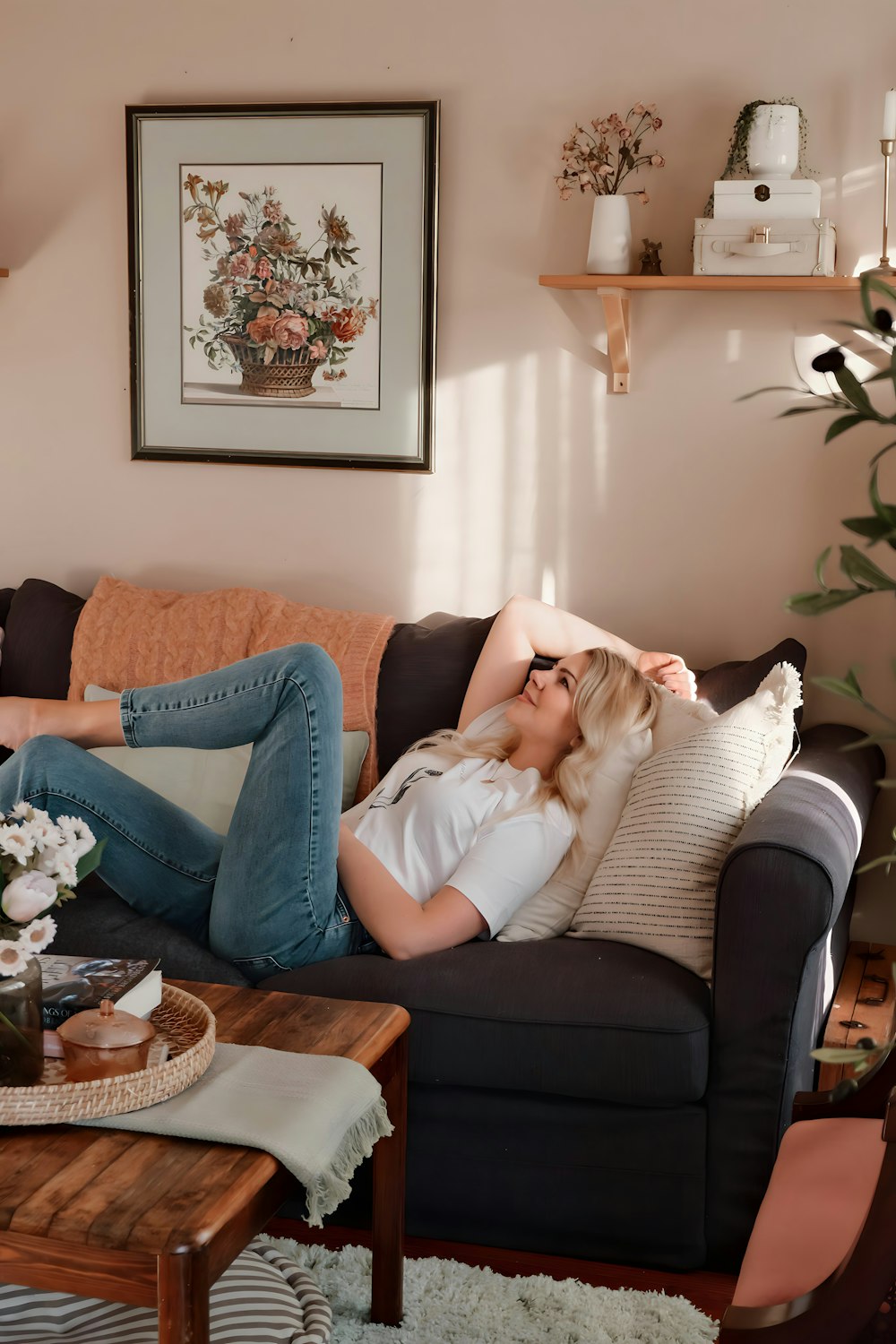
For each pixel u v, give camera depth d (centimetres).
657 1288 187
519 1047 187
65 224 313
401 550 301
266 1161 128
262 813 197
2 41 311
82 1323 155
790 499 276
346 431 300
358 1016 164
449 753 237
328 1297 180
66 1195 121
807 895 179
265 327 301
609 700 222
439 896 204
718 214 256
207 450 309
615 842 210
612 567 288
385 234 291
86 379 317
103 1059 136
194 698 201
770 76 267
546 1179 193
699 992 188
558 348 286
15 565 326
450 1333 172
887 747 273
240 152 296
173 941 203
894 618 271
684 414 280
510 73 281
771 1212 129
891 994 239
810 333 271
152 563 319
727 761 206
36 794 203
